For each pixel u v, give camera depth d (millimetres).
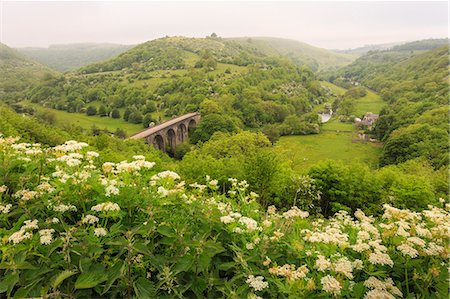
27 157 5191
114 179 4684
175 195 4684
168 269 3184
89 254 3330
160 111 120188
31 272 3082
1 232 3467
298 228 4824
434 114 72312
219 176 25359
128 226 4094
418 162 48406
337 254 3902
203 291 3594
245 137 58062
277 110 114500
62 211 3953
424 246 3896
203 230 4102
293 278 3229
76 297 3068
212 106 98312
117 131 89250
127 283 3139
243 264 3529
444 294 3420
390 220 4844
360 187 26000
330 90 180750
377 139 87750
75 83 154875
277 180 23109
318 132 95438
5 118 42156
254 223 4180
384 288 3250
